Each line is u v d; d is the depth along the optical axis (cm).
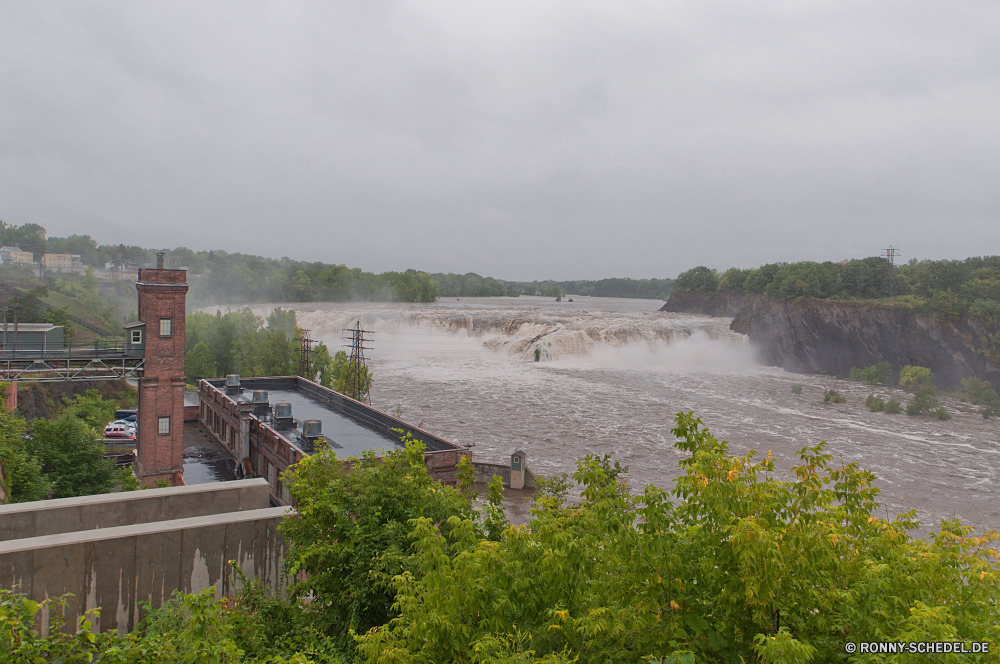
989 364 11375
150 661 930
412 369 10731
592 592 865
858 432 6750
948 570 780
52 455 3394
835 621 733
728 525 760
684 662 679
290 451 3259
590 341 12850
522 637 822
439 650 838
